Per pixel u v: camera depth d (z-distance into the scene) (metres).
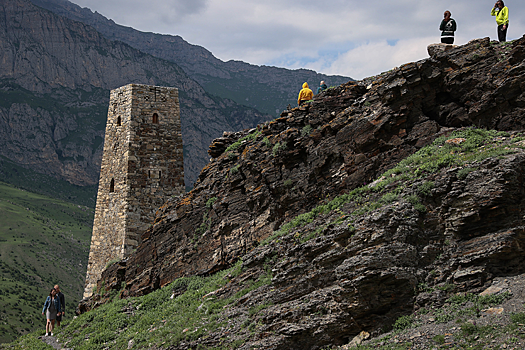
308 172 26.48
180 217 33.66
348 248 19.97
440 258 19.06
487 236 18.45
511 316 16.19
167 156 45.03
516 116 21.91
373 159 24.05
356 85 26.94
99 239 44.09
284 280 21.92
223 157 32.91
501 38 26.31
